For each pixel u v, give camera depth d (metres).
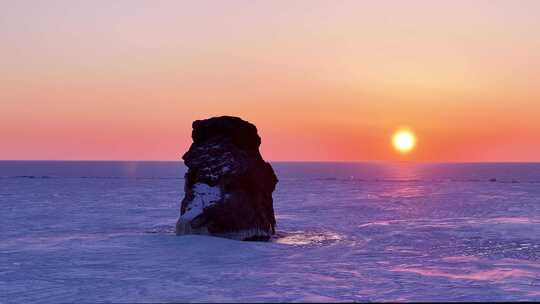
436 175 170.12
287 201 53.16
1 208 43.50
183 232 26.55
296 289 15.20
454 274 17.38
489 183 97.75
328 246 24.17
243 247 23.22
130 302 13.92
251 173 27.91
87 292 15.07
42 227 31.47
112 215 38.62
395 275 17.23
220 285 15.87
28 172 181.25
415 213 40.12
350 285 15.68
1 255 21.59
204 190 27.22
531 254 21.72
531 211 40.88
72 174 160.00
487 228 29.64
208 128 29.91
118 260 20.38
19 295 14.77
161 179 116.88
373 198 57.34
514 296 14.05
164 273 17.86
